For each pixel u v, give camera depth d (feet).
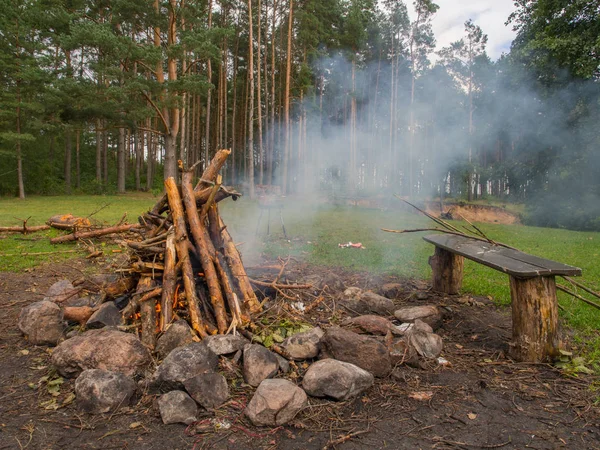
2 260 22.12
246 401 8.04
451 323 13.21
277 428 7.32
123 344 8.94
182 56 61.21
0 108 75.36
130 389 8.00
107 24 57.57
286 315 11.85
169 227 12.73
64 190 90.27
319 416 7.71
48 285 17.70
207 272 11.18
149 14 60.90
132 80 60.03
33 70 70.49
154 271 11.64
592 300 15.33
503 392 8.76
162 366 8.25
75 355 8.75
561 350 10.12
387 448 6.85
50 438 6.99
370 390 8.71
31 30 78.43
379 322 10.91
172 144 67.87
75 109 65.00
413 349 10.09
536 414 7.93
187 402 7.58
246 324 10.67
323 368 8.44
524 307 10.21
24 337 11.47
